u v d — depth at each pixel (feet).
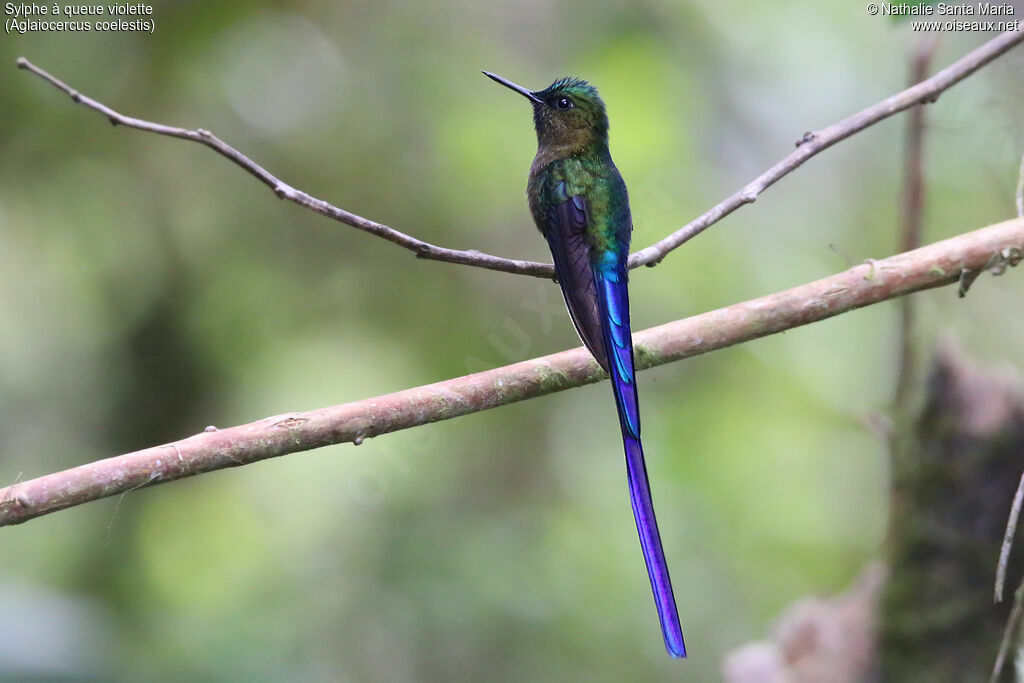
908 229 23.41
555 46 42.06
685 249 40.32
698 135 41.65
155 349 38.86
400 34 41.47
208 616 33.68
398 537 36.50
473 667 34.04
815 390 42.52
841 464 41.29
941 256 17.66
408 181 40.96
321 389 39.58
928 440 22.03
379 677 33.53
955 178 28.43
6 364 37.93
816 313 17.88
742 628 37.47
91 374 38.50
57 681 24.95
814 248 41.63
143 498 38.04
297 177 40.47
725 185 41.96
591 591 36.96
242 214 39.88
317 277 40.47
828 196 42.04
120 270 38.99
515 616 34.81
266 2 39.73
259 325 39.70
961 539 21.68
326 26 41.09
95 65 38.32
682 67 41.55
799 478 41.37
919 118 23.40
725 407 42.83
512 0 42.14
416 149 41.14
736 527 40.24
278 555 37.29
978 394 21.98
